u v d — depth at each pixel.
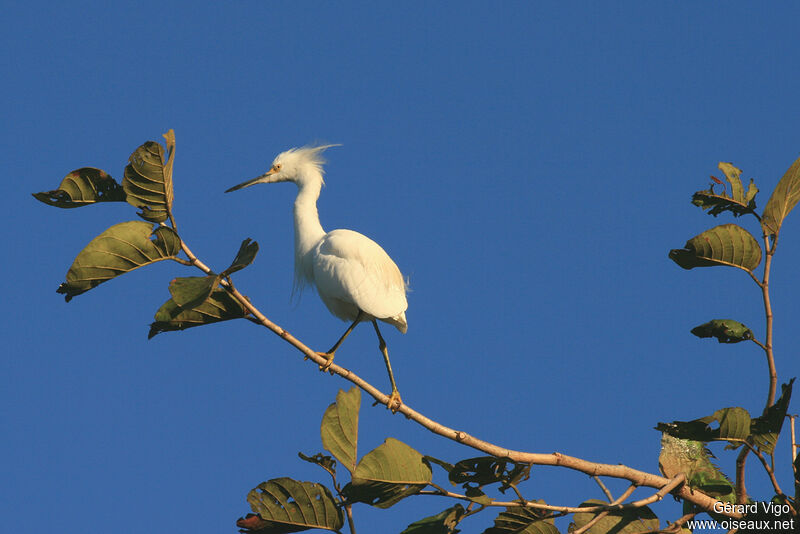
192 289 8.28
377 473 8.82
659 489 10.36
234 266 8.47
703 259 9.65
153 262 8.88
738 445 9.31
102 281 8.89
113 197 8.92
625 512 10.09
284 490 8.75
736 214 10.23
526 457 9.77
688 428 9.07
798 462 9.39
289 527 8.99
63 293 8.84
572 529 10.06
